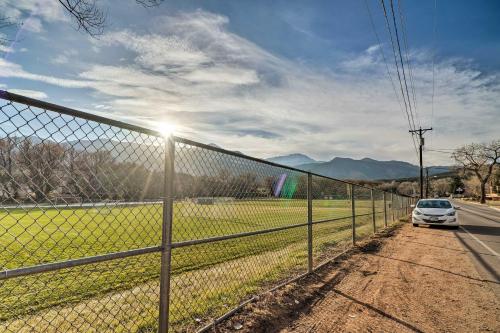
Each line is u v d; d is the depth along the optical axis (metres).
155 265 6.86
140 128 2.71
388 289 5.40
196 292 4.98
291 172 5.99
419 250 9.21
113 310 4.25
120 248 8.68
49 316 4.04
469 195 106.06
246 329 3.67
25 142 2.03
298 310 4.37
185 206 3.58
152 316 3.91
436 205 16.58
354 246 9.39
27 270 2.01
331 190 9.61
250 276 6.05
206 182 3.76
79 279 5.73
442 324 4.03
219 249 8.96
